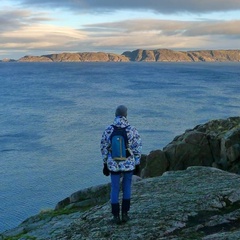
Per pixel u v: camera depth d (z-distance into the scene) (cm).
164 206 964
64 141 6316
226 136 2366
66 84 18325
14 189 4094
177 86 16688
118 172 821
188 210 917
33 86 17200
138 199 1059
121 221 881
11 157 5322
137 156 825
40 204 3703
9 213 3478
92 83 18938
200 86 16638
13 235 1141
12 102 11350
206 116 8581
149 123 7744
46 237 983
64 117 8650
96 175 4612
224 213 893
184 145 2466
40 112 9362
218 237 734
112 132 820
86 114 9088
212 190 1060
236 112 9088
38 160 5206
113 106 10431
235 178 1209
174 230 825
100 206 1074
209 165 2428
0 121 8062
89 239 838
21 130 7138
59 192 4028
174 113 8969
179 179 1252
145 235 808
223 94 13125
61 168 4853
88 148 5884
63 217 1204
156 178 1305
